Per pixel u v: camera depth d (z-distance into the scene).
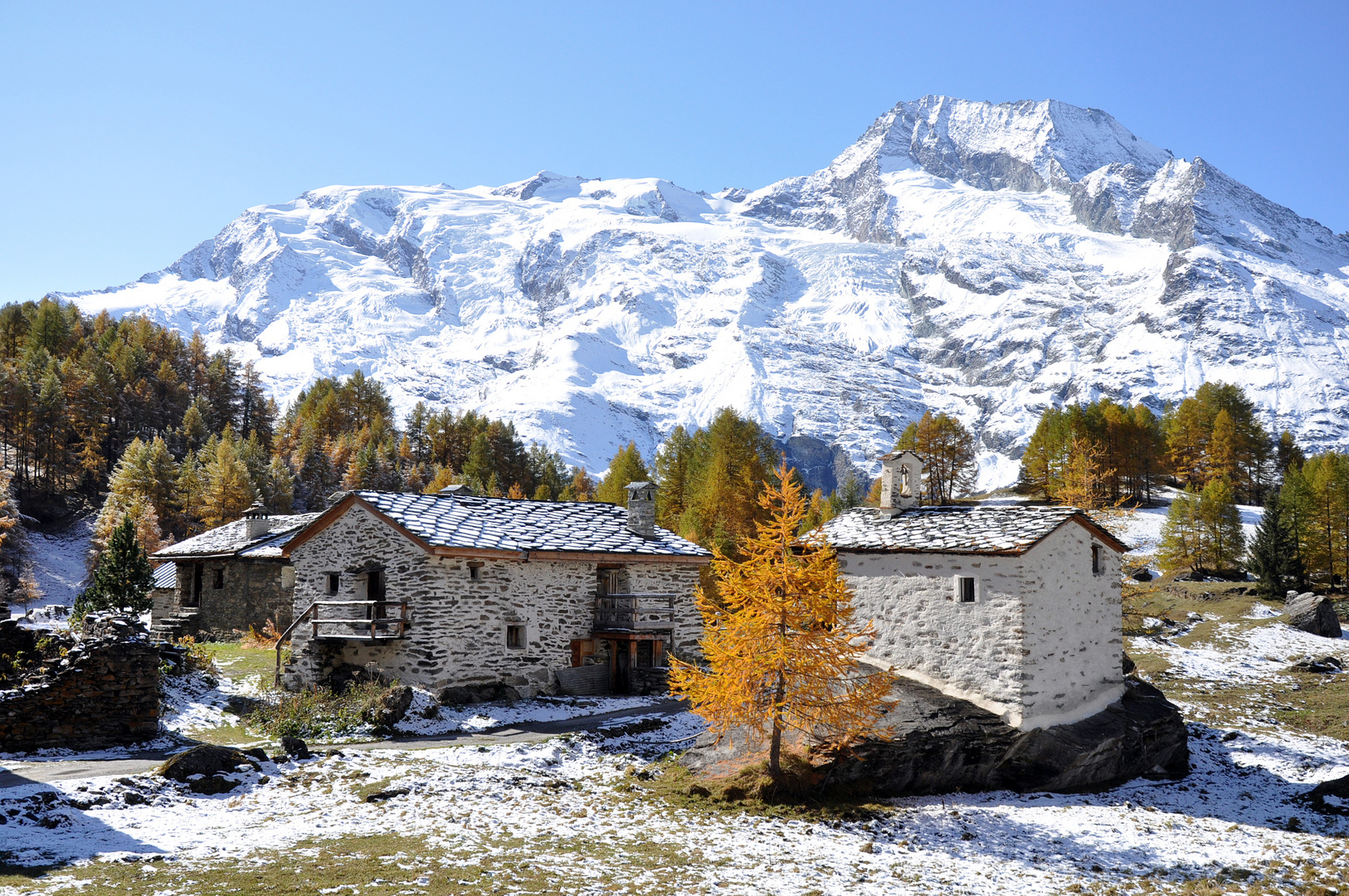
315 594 32.56
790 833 18.94
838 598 20.73
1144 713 28.11
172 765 19.28
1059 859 18.98
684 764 22.84
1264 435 112.56
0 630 22.88
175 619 44.53
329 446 134.00
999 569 25.55
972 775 24.00
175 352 154.62
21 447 106.44
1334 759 30.12
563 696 31.36
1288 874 18.52
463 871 15.16
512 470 140.75
